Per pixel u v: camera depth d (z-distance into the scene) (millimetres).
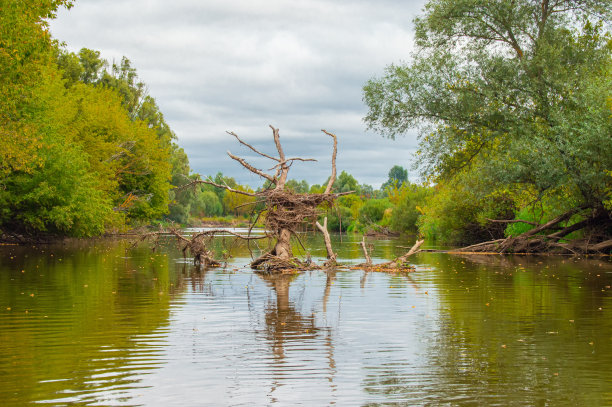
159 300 13352
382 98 31266
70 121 46312
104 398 6465
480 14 30203
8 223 37406
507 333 9883
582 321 11016
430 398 6504
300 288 15766
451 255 29953
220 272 20141
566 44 29438
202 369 7602
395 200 76250
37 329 10031
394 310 12172
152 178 57875
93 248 33875
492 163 28562
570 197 28797
